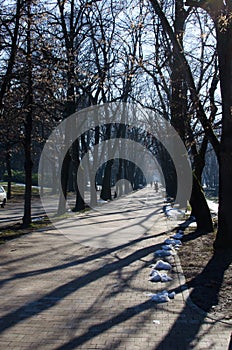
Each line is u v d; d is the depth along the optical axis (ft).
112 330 17.47
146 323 18.28
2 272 28.63
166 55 49.08
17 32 41.57
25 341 16.37
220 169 34.81
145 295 22.67
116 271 28.73
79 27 64.85
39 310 20.20
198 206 48.75
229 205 34.37
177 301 21.45
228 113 33.83
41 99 55.83
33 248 38.60
